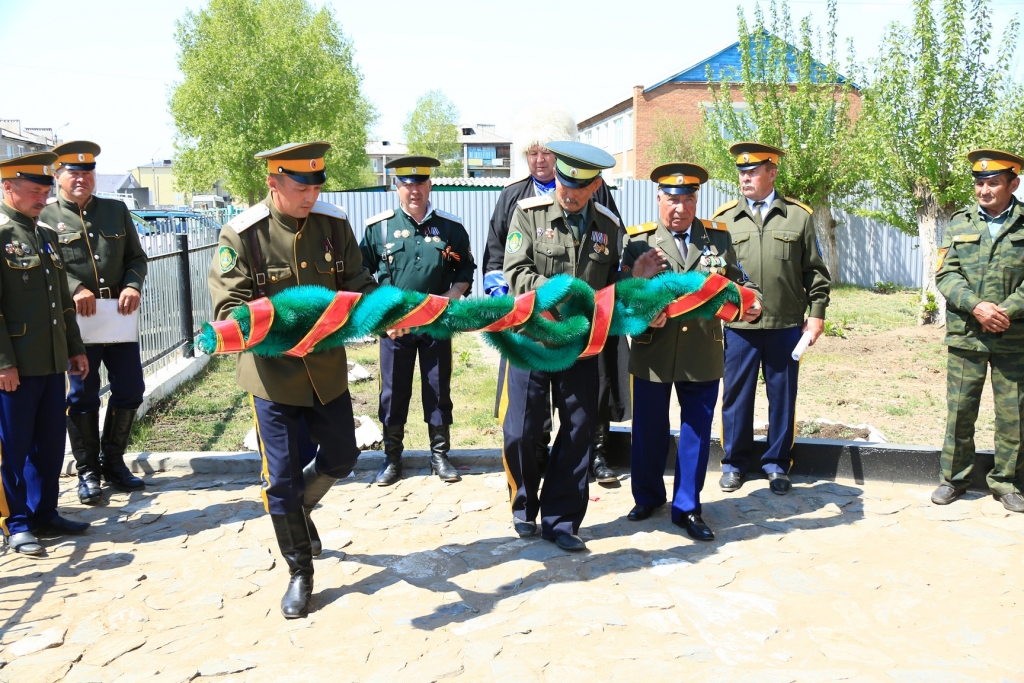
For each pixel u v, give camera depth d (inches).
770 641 133.0
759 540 172.9
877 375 361.1
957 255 189.2
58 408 176.6
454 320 141.2
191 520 187.2
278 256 143.2
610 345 208.7
